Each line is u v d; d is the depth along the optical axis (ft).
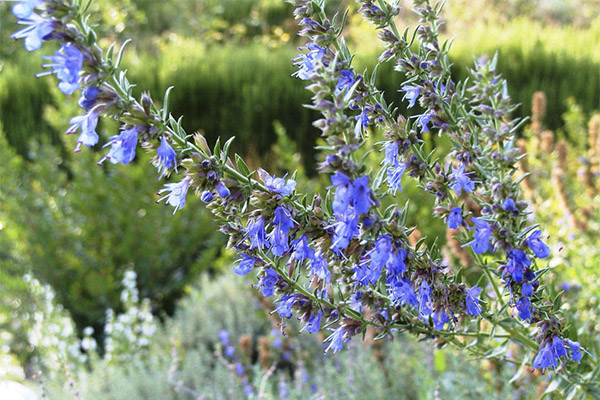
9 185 21.01
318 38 5.78
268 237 5.08
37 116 27.25
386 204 19.40
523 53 29.27
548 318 5.90
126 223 21.49
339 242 4.66
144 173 21.18
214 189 4.89
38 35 4.28
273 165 26.78
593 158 17.07
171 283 21.83
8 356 18.95
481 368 12.08
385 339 14.17
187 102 28.19
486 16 45.60
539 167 17.65
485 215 5.62
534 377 10.10
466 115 6.45
